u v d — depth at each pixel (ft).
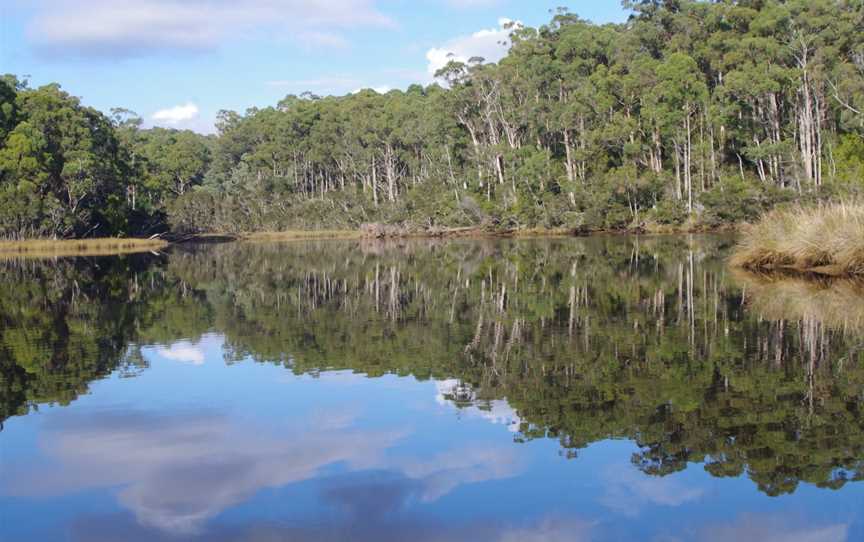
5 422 27.86
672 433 24.30
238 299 67.67
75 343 45.06
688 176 182.60
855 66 166.20
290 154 319.68
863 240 64.03
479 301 60.75
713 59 196.75
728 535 17.24
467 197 206.49
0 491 21.01
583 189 191.52
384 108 288.10
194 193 280.72
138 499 20.21
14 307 63.98
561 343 40.29
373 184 275.18
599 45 232.12
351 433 25.55
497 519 18.35
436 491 20.18
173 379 34.55
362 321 51.60
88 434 26.16
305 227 268.00
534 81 223.71
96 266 121.80
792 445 22.79
